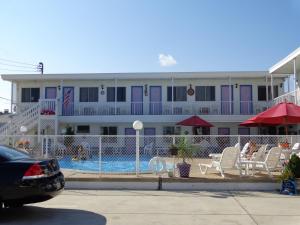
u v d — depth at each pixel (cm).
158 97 3089
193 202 1000
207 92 3075
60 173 881
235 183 1222
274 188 1211
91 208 920
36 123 2672
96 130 3067
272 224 766
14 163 793
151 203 986
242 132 3006
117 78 3023
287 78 2972
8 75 3030
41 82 3155
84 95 3127
